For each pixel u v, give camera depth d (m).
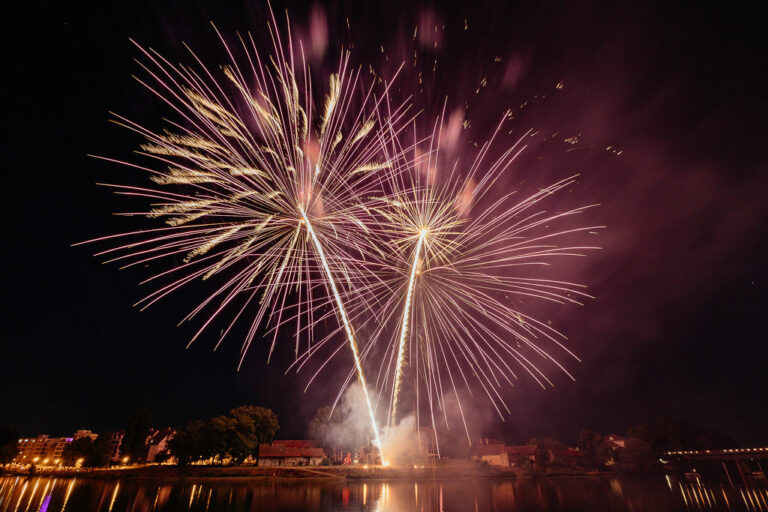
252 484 64.44
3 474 105.56
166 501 47.06
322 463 93.31
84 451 123.69
